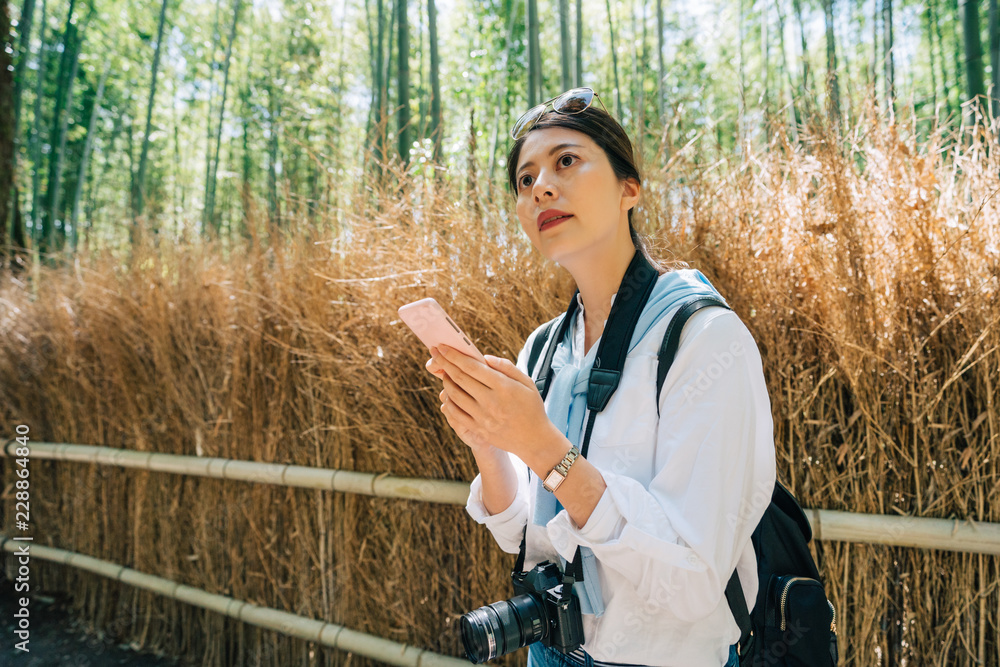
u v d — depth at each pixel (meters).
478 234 1.87
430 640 2.01
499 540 1.01
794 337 1.54
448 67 9.23
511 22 6.79
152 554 2.84
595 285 0.91
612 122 0.88
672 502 0.69
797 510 0.92
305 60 7.61
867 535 1.43
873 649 1.47
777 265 1.57
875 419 1.44
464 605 1.94
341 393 2.12
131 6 9.28
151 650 2.86
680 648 0.74
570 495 0.71
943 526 1.37
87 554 3.18
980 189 1.47
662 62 6.21
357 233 2.11
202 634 2.72
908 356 1.42
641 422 0.76
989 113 1.55
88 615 3.20
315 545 2.26
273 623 2.31
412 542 2.02
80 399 3.19
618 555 0.68
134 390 2.86
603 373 0.81
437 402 1.90
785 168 1.67
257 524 2.40
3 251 4.32
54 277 3.41
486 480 0.96
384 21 6.58
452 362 0.70
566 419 0.86
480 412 0.71
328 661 2.28
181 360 2.63
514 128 0.97
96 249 3.47
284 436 2.34
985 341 1.36
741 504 0.75
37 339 3.31
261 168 9.09
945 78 5.72
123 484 3.01
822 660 0.81
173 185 9.16
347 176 2.22
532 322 1.74
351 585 2.17
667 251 1.18
